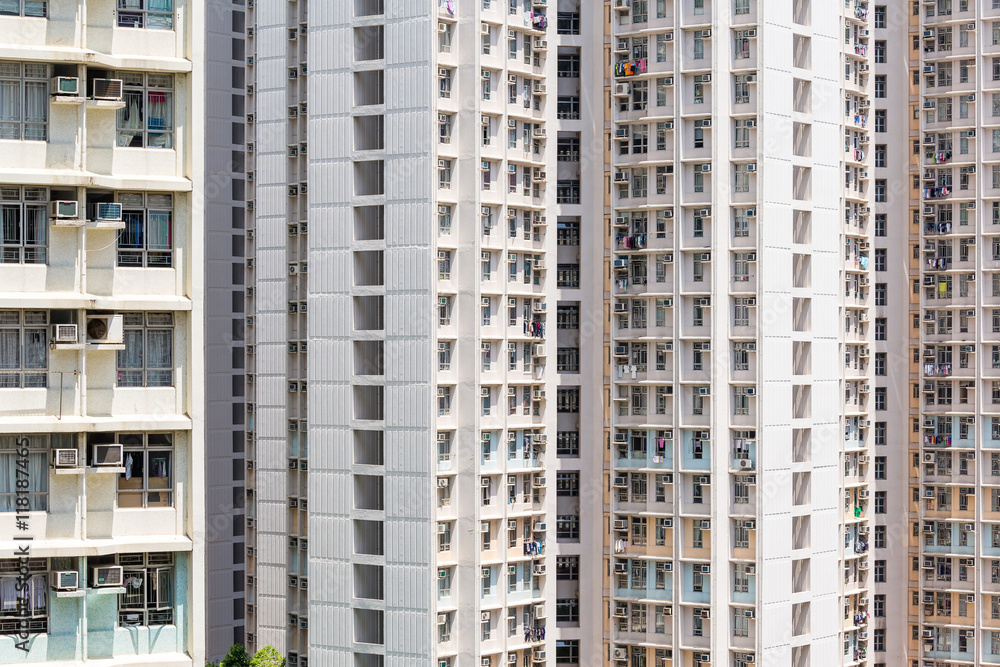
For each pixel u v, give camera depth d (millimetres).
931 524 95875
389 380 77500
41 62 47812
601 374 88750
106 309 48281
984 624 93812
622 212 88250
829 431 87125
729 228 84812
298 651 88250
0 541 47000
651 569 85688
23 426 46719
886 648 96438
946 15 97188
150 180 48688
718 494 83500
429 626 76125
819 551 85938
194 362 49438
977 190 95562
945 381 96500
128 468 48844
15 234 47719
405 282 77625
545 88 85438
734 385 84250
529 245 84812
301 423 89125
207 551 107562
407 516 76750
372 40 80312
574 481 89250
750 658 82812
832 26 88500
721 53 85000
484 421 80438
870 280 94000
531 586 83000
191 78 49531
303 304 89875
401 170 78062
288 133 91875
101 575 47656
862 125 93062
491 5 82188
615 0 88688
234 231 111625
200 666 48625
